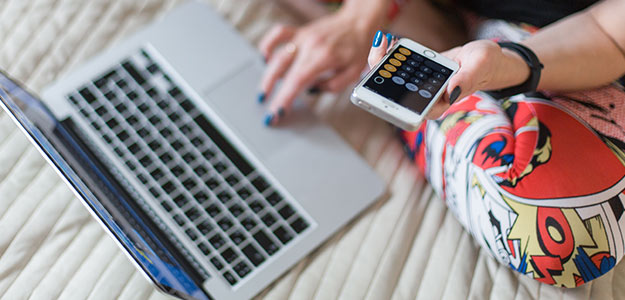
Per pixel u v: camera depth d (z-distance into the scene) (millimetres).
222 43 739
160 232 585
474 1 731
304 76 698
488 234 550
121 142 643
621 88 592
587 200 509
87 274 569
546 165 525
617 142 540
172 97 688
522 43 547
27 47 728
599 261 509
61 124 641
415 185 677
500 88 515
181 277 536
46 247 583
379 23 753
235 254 586
